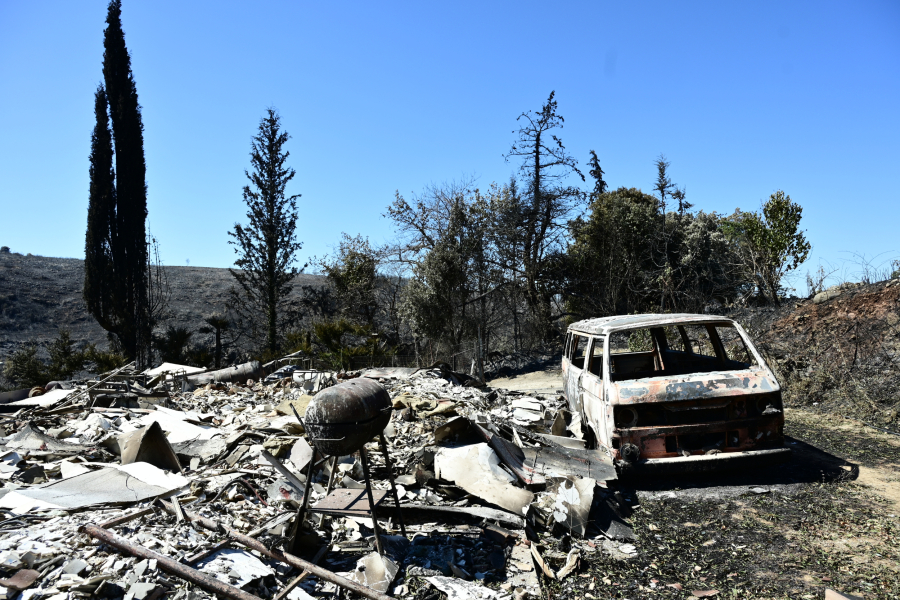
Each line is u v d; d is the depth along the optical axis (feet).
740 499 17.29
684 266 76.89
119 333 82.69
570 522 15.30
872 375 30.50
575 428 23.20
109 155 84.07
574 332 27.04
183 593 10.27
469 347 81.25
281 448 20.08
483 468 17.65
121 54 86.02
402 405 27.09
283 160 94.22
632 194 110.63
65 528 12.01
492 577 12.87
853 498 16.79
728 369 22.72
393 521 15.88
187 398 33.71
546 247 93.56
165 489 14.97
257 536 12.85
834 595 10.98
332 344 74.33
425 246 93.09
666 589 12.40
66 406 27.35
